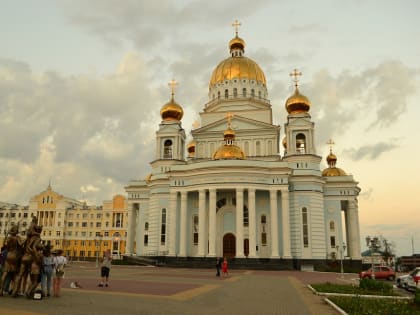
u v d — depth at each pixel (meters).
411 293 28.95
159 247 64.00
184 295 21.67
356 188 67.50
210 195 59.44
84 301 18.22
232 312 16.38
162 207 65.69
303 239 60.84
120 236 116.69
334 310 17.92
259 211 62.28
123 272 42.97
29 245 18.95
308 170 63.69
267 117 72.81
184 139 74.62
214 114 74.81
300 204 62.16
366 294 23.75
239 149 64.69
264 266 55.69
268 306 18.58
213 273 44.81
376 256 44.16
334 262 60.66
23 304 16.83
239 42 85.12
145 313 15.30
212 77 81.31
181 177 63.00
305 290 26.97
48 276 19.56
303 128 67.06
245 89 77.19
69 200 127.50
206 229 60.47
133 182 74.88
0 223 124.50
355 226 66.56
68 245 119.31
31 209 123.12
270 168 60.41
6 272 19.23
